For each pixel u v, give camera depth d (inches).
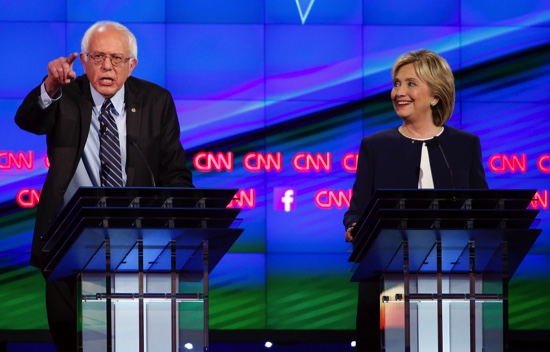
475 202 401.4
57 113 455.8
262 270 820.6
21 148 804.6
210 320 816.3
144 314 390.9
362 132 823.1
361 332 449.4
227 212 383.9
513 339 815.7
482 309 404.8
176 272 405.1
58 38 810.2
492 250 402.3
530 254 818.2
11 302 805.2
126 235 371.9
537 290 818.2
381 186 478.3
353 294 823.1
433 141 478.3
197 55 817.5
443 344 402.3
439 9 824.3
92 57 450.0
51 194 450.0
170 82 815.7
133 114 462.3
